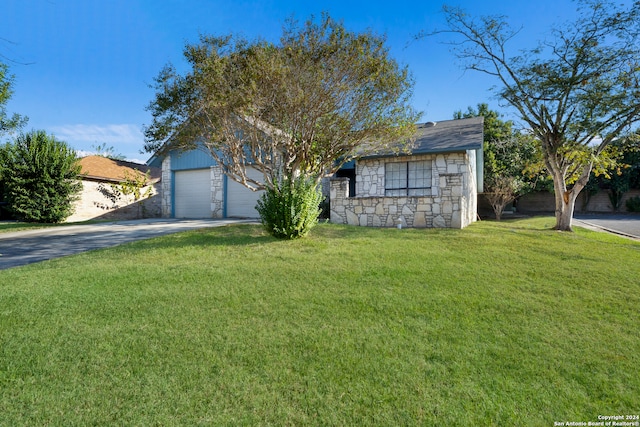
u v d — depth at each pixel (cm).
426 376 261
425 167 1277
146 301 409
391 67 820
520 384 253
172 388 247
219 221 1373
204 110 841
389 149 1134
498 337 323
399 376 261
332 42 770
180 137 934
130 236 962
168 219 1575
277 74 726
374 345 307
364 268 545
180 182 1756
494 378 260
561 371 270
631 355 295
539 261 599
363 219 1089
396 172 1322
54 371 267
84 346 304
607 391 247
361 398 236
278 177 946
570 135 1057
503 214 2445
